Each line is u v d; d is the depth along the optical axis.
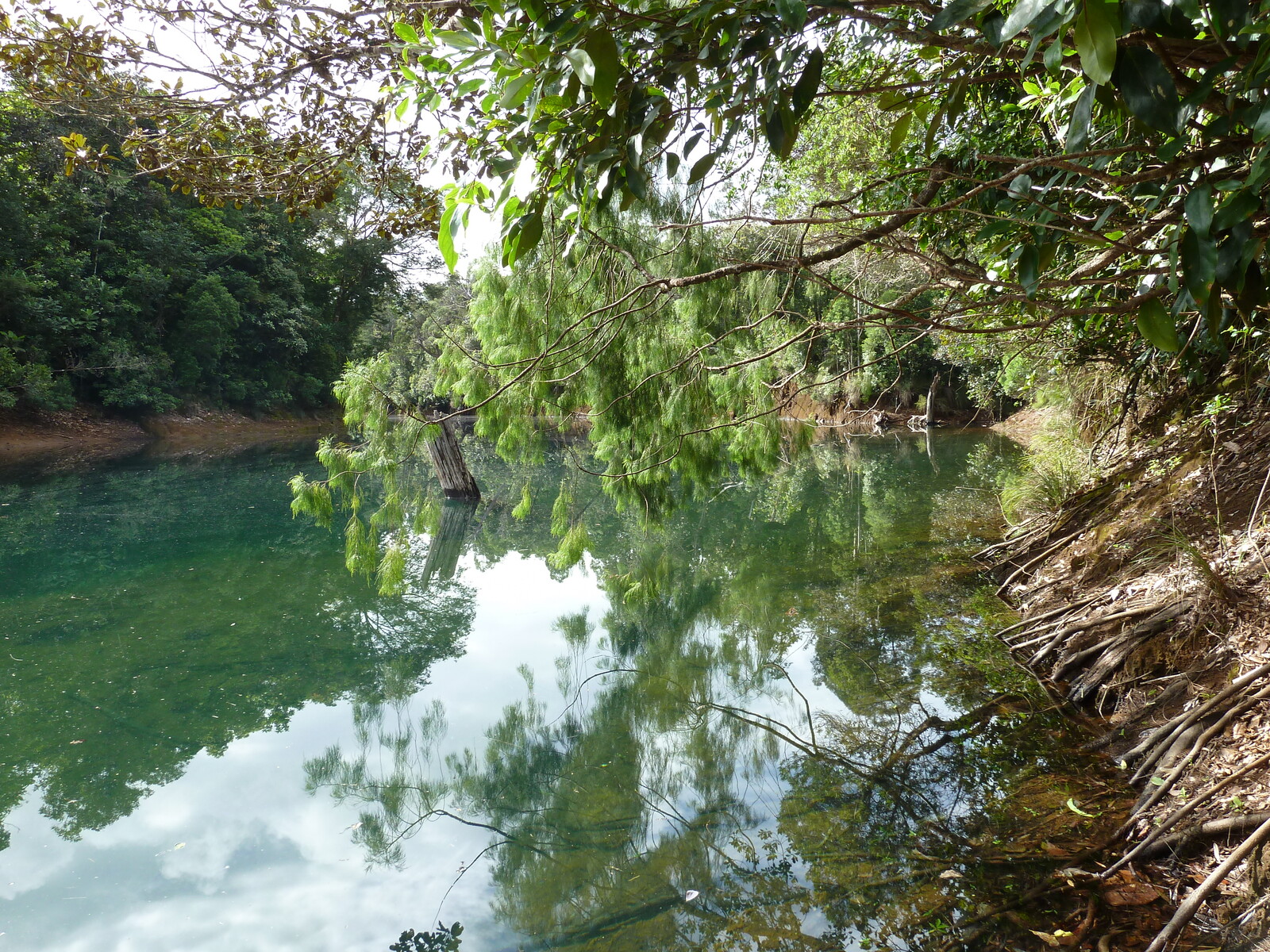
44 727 4.23
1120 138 2.09
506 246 2.01
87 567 7.80
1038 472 7.61
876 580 6.64
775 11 1.54
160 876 2.90
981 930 2.36
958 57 2.05
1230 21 1.19
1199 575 3.76
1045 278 1.95
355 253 30.81
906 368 22.33
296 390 30.88
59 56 3.21
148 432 23.77
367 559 3.78
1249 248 1.38
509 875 2.87
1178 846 2.53
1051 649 4.46
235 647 5.58
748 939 2.43
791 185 6.82
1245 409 4.78
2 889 2.81
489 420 4.50
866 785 3.36
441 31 1.66
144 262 23.88
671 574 7.29
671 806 3.34
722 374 4.45
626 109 1.75
